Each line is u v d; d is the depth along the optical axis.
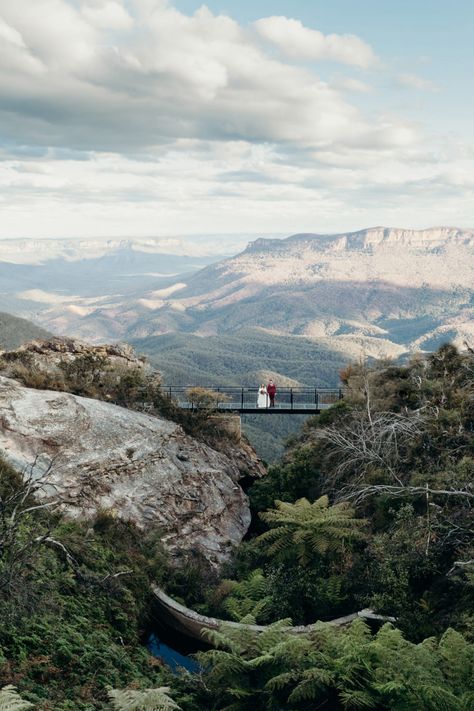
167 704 7.41
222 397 28.38
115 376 24.97
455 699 8.04
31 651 9.37
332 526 15.60
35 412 18.62
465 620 10.77
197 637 13.88
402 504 16.12
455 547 13.47
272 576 14.88
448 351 23.86
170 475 19.94
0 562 10.29
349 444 20.06
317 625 10.66
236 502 21.69
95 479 17.58
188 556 17.38
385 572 13.56
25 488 11.42
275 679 8.96
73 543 13.64
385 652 9.05
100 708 8.66
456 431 17.80
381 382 25.16
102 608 12.23
